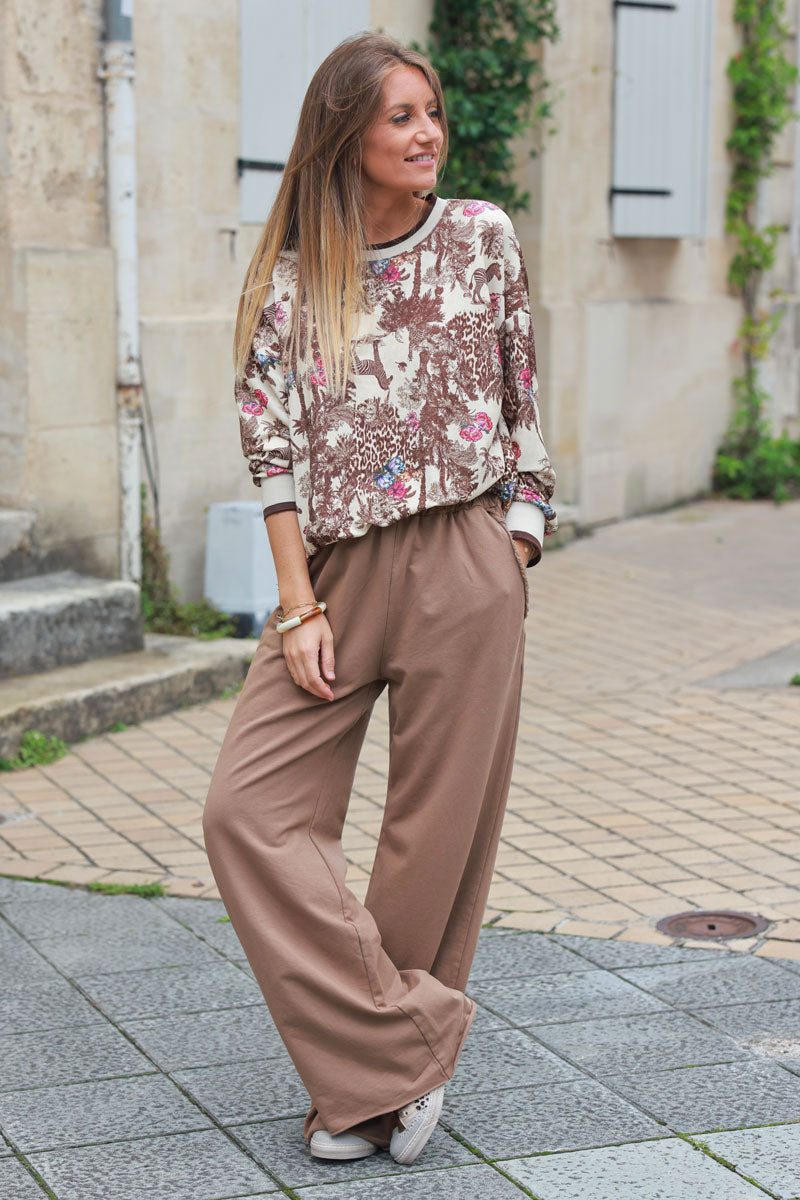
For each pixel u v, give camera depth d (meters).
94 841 4.54
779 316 11.91
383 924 2.64
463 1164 2.61
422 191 2.51
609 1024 3.23
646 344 10.53
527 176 9.47
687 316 11.01
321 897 2.52
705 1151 2.65
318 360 2.53
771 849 4.49
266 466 2.59
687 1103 2.85
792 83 11.64
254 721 2.55
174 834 4.62
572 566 9.09
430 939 2.65
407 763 2.61
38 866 4.30
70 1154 2.65
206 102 7.25
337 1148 2.59
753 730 5.86
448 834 2.60
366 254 2.52
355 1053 2.55
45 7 6.04
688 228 10.51
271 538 2.59
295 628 2.54
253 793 2.52
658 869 4.31
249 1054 3.08
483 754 2.59
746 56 11.30
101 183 6.39
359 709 2.61
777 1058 3.05
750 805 4.92
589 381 9.89
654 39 10.00
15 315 6.06
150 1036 3.17
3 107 5.95
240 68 7.41
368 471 2.52
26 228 6.07
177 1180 2.55
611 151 9.96
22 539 6.15
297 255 2.58
